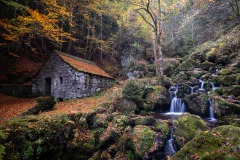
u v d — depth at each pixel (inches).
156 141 282.2
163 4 666.8
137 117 347.6
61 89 567.5
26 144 234.2
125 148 281.9
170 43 1207.6
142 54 1028.5
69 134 275.6
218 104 360.2
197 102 399.2
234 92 402.3
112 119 348.2
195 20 1246.3
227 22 994.1
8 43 718.5
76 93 540.7
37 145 240.4
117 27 1128.8
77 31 922.7
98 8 909.8
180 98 452.4
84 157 276.1
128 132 306.5
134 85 448.1
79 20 935.7
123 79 892.0
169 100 451.2
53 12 685.3
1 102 512.1
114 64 1030.4
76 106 438.6
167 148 287.6
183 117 319.0
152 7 627.8
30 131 243.9
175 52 1117.1
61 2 749.3
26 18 545.0
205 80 548.4
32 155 234.1
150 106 424.8
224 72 546.3
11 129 232.5
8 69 686.5
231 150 179.9
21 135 235.6
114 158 274.7
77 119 307.6
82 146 278.4
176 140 285.0
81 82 536.7
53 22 631.2
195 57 794.2
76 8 881.5
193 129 287.3
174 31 1291.8
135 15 957.8
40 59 808.9
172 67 807.7
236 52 644.7
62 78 571.8
